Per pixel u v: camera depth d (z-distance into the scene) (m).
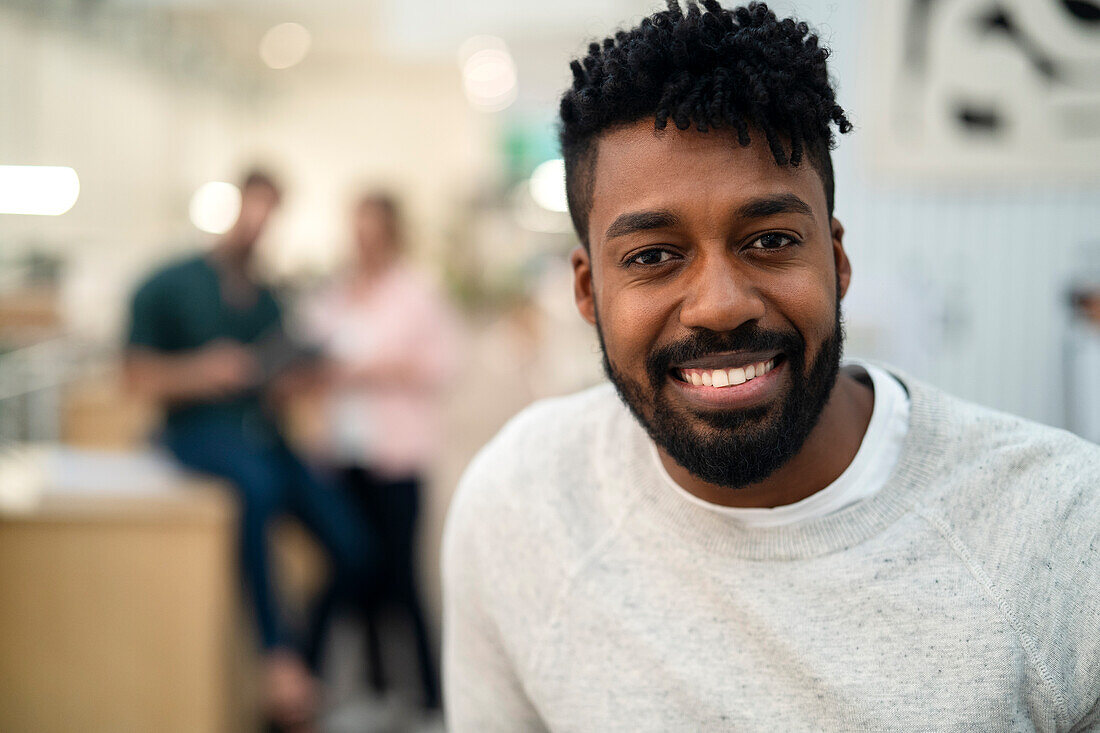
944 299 3.45
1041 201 3.37
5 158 5.77
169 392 2.92
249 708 2.98
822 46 0.99
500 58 8.74
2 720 2.48
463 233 9.83
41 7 6.01
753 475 0.98
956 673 0.94
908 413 1.07
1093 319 3.08
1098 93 3.20
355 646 3.86
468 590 1.26
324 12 7.91
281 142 10.27
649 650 1.07
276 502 2.89
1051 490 0.98
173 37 7.78
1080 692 0.93
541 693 1.15
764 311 0.95
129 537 2.50
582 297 1.17
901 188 3.41
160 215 7.65
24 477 2.80
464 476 1.34
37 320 3.82
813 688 0.99
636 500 1.13
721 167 0.93
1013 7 3.22
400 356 3.44
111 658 2.51
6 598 2.47
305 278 6.97
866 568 1.00
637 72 0.94
